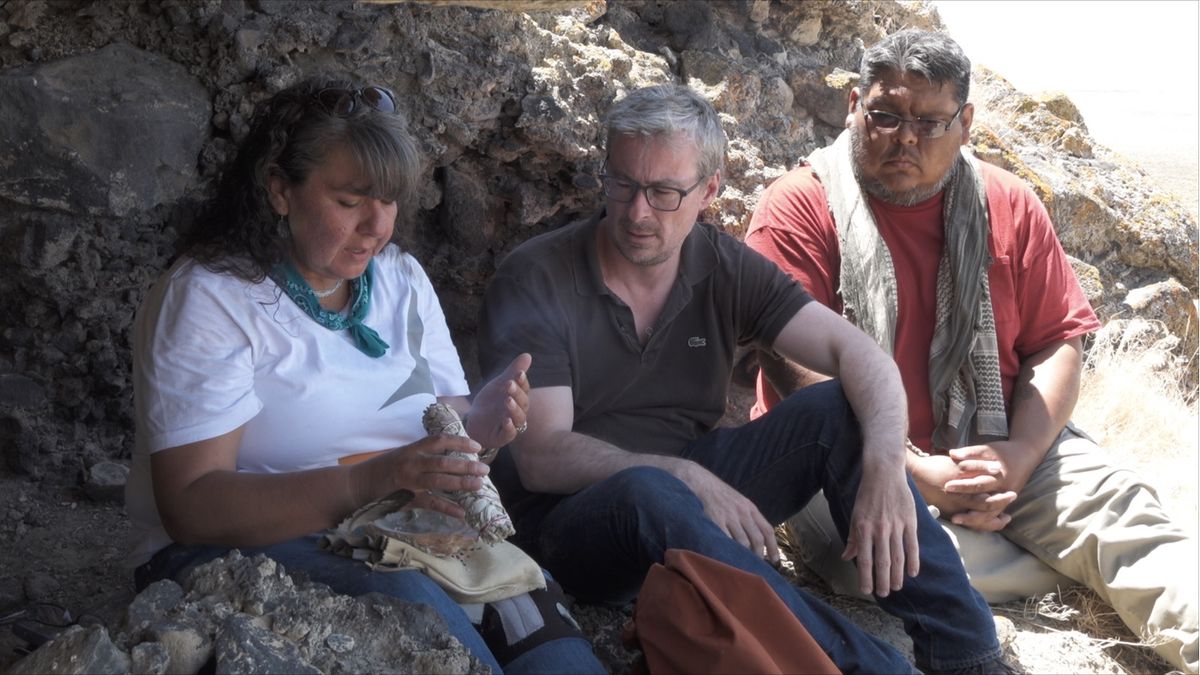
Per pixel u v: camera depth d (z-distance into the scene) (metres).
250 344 2.56
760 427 3.25
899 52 3.57
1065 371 3.78
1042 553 3.66
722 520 2.95
